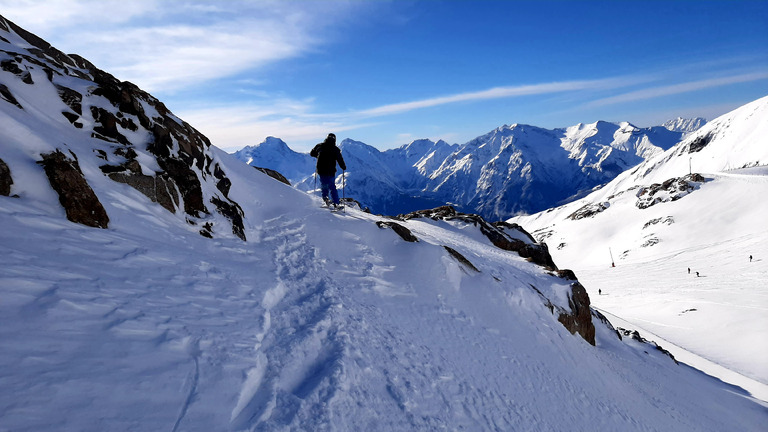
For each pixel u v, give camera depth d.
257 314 6.17
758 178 133.12
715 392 20.05
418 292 10.48
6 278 4.00
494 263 16.02
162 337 4.42
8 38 10.16
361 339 6.85
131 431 3.12
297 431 4.14
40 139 6.76
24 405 2.86
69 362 3.46
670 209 140.12
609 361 15.71
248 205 12.44
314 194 16.66
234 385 4.27
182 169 9.58
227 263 7.85
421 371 6.93
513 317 12.06
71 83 9.17
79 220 6.19
